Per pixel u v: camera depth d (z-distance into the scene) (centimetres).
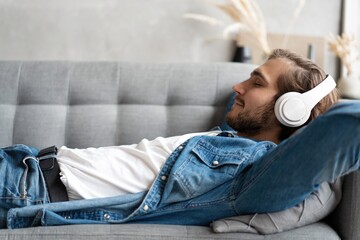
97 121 157
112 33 223
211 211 97
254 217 92
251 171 92
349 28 228
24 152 108
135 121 158
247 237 90
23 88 157
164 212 100
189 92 161
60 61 163
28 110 156
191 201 98
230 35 227
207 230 93
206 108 162
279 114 104
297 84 107
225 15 227
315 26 230
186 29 226
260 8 227
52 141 155
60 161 110
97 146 157
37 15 217
